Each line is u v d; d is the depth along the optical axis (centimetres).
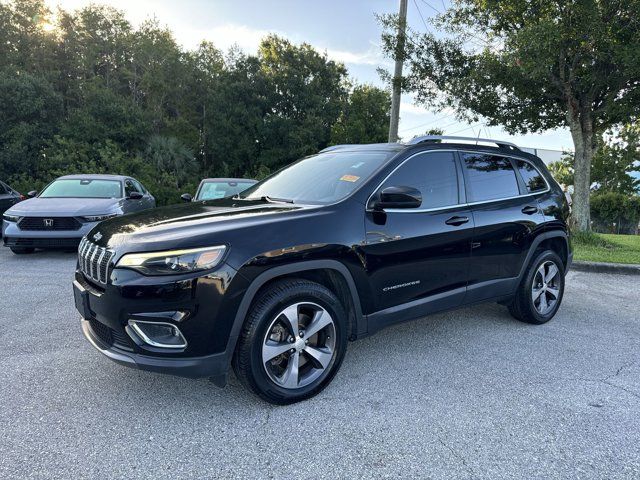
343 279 315
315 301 296
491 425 276
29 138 2261
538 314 457
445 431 269
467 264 386
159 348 265
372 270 323
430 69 1062
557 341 420
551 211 466
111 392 307
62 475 223
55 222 728
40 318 453
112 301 268
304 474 229
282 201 356
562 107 1051
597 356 386
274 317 280
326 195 346
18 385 313
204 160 3331
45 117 2381
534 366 363
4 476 221
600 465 240
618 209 2694
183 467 232
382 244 327
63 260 752
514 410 294
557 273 473
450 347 399
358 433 265
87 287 297
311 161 426
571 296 594
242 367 276
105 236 297
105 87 2780
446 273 372
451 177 387
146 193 1062
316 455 244
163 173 2378
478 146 424
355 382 329
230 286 265
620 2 786
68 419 273
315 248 294
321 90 3369
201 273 260
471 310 512
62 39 3075
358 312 323
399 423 276
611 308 538
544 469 236
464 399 307
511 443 258
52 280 611
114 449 245
